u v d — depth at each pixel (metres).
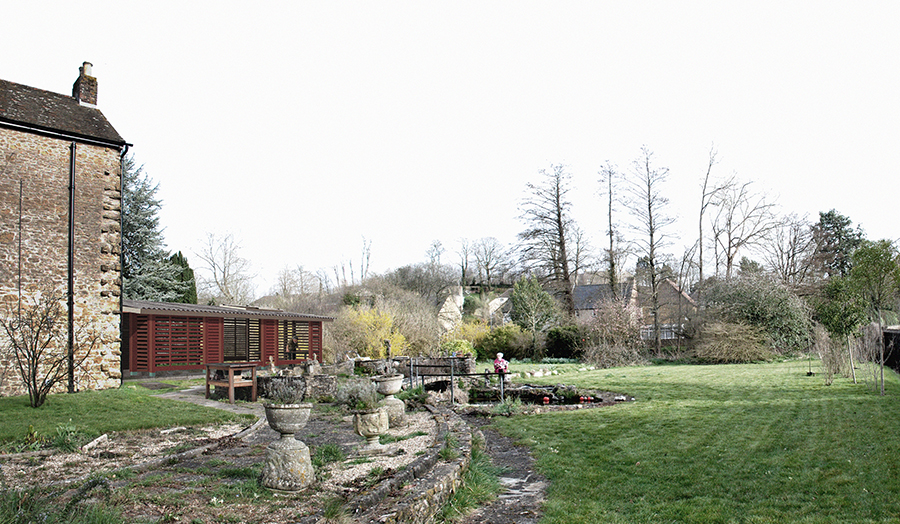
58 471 7.41
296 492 6.13
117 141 16.97
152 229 32.06
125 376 20.62
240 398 15.37
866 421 10.17
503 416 13.20
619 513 6.27
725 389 16.27
